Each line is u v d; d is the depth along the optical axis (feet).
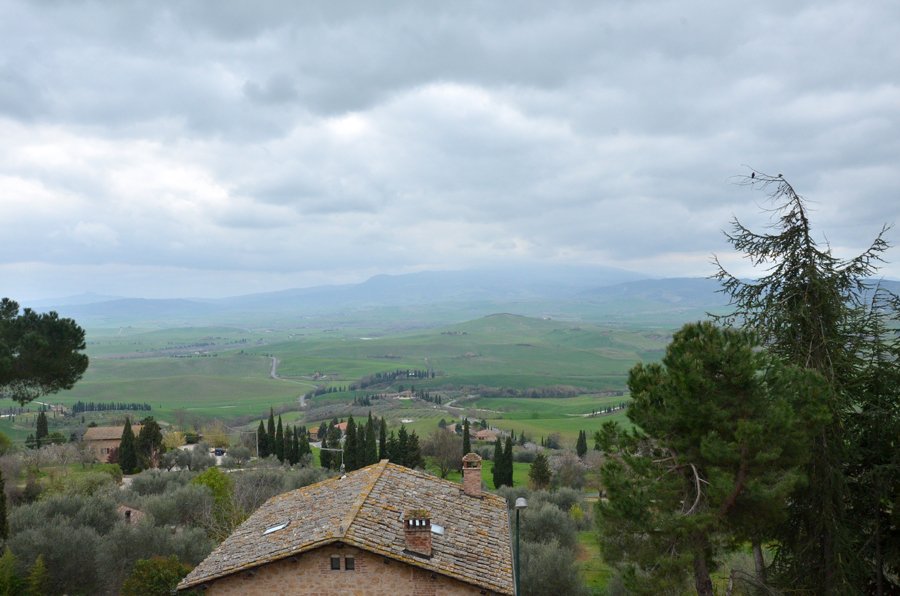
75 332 136.05
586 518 212.84
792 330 86.02
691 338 77.15
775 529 84.79
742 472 69.31
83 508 160.97
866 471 83.41
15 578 118.93
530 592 134.41
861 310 83.51
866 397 83.15
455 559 76.02
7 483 233.35
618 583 126.72
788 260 85.76
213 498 192.85
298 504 95.30
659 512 72.33
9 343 125.90
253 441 453.58
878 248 81.46
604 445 81.41
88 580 129.49
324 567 73.77
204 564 81.05
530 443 515.50
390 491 89.81
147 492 230.89
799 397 73.00
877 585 83.15
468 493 99.40
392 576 73.26
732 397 73.05
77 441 405.80
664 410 75.25
